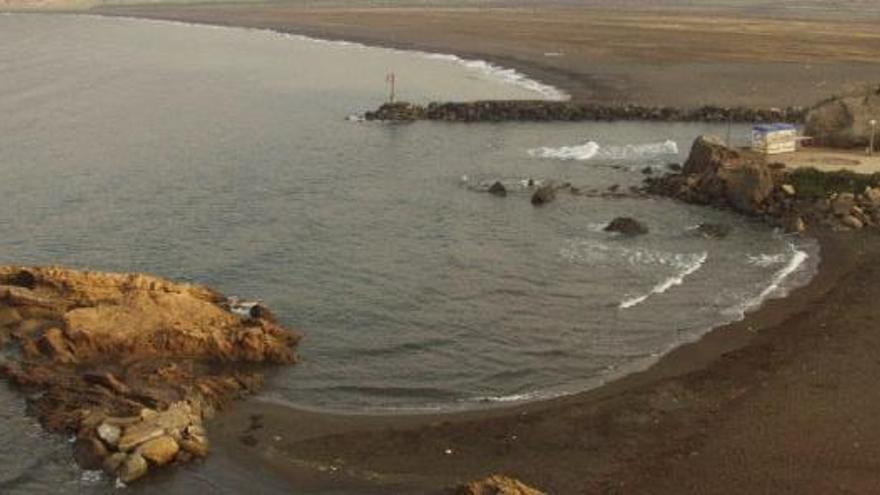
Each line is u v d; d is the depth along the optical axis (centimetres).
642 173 6775
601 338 3984
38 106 9631
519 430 3184
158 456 2916
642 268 4850
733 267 4834
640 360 3759
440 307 4338
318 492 2820
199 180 6612
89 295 4003
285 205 5991
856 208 5456
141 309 3788
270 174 6800
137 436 2970
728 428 3155
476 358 3806
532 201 6025
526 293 4516
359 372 3666
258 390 3475
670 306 4325
